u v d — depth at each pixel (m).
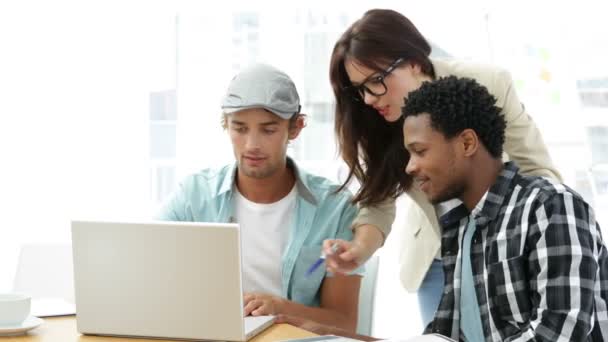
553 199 1.37
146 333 1.46
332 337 1.44
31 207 2.97
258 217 2.00
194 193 2.05
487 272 1.44
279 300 1.78
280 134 1.91
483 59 2.94
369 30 1.76
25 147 2.96
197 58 2.99
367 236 1.93
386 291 3.04
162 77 3.00
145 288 1.45
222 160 2.99
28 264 2.11
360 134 1.94
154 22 2.99
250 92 1.86
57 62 2.96
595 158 2.98
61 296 2.10
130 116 2.98
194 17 2.99
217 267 1.41
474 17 2.94
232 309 1.41
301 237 1.96
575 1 2.96
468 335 1.49
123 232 1.45
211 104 2.99
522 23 2.95
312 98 2.98
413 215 2.19
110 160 2.99
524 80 2.98
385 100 1.78
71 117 2.97
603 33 2.96
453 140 1.43
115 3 2.97
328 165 2.98
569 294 1.30
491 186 1.46
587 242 1.34
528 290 1.39
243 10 2.98
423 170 1.46
